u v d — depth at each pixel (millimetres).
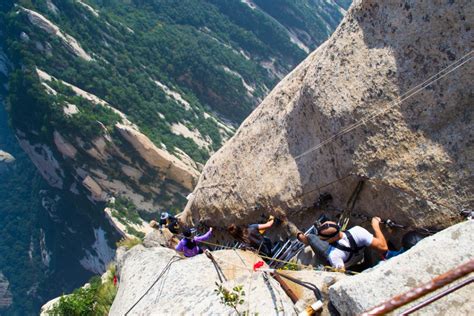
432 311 3742
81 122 134750
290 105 9188
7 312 196125
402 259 4293
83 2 184000
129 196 138000
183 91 192000
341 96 7266
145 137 134125
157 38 196625
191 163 149250
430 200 6113
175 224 11211
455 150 5855
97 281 13344
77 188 145250
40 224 193500
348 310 4266
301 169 8734
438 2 5891
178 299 6047
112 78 166750
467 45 5660
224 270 6574
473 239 4168
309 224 8664
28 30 157250
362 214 7414
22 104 148250
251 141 10742
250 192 10461
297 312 4855
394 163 6547
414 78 6273
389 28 6613
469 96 5711
